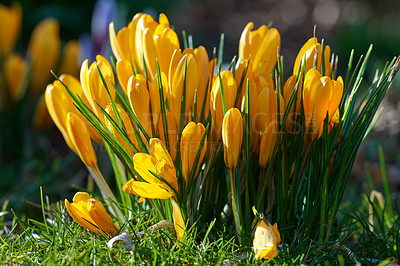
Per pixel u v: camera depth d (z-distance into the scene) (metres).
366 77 2.17
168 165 0.71
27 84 1.29
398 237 0.80
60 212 0.79
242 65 0.74
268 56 0.76
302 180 0.77
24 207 0.99
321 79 0.71
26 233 0.77
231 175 0.73
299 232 0.76
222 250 0.74
